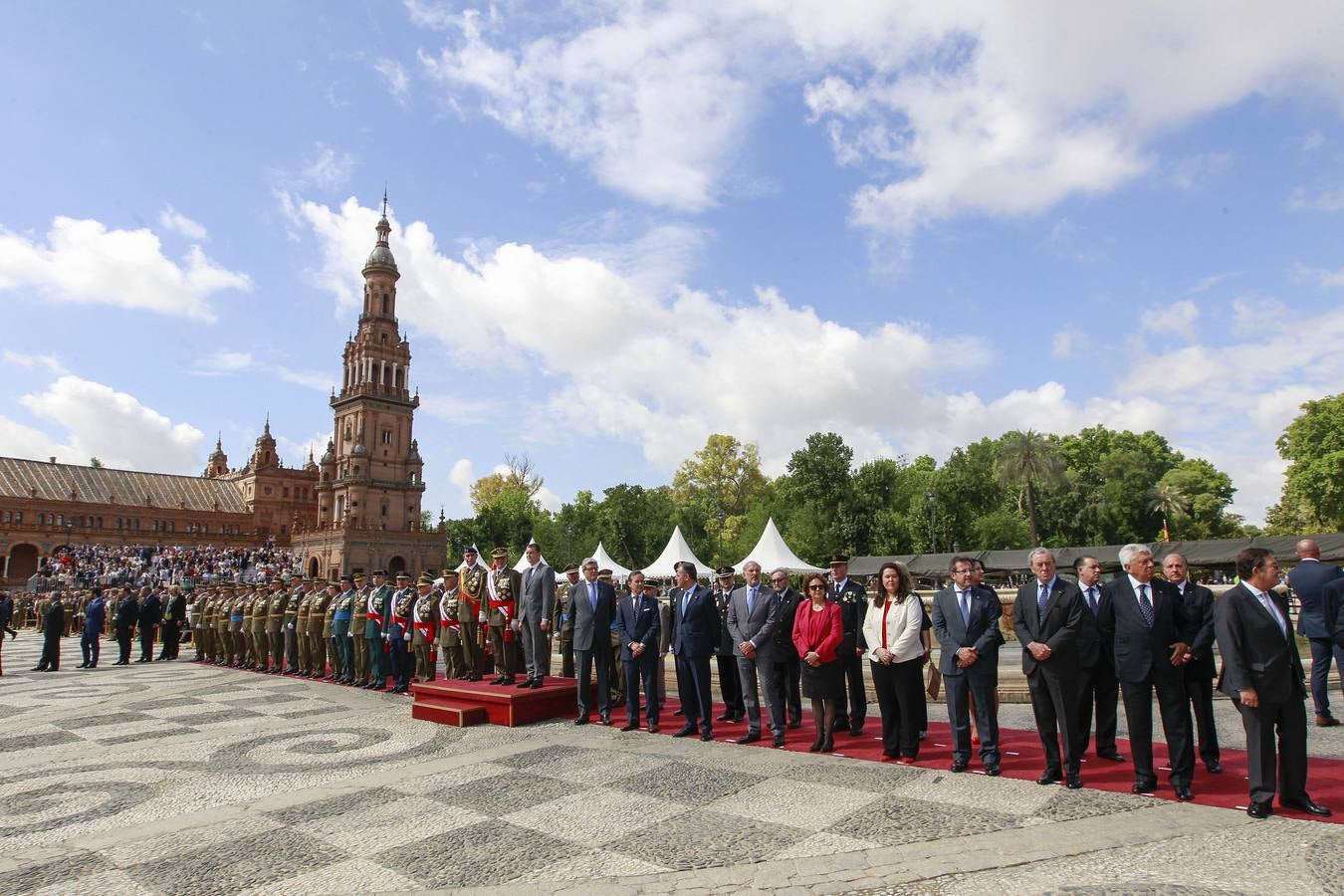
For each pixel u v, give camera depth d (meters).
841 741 10.75
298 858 6.28
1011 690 13.63
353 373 88.88
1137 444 92.88
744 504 94.81
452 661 14.98
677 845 6.41
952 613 8.84
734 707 12.81
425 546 83.44
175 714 13.68
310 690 16.78
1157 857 5.83
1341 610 10.03
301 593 19.84
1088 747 9.95
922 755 9.65
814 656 9.84
